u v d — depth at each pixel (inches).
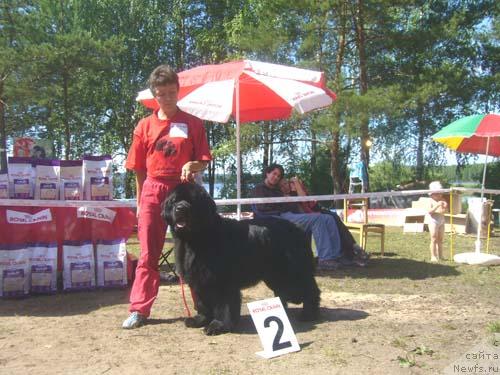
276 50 664.4
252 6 861.8
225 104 254.2
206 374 125.6
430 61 699.4
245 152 765.3
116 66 930.1
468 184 842.8
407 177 860.6
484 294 220.2
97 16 975.6
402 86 636.7
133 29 991.0
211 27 1016.2
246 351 143.6
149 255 173.5
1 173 221.0
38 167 226.1
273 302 148.3
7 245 215.3
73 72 777.6
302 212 295.9
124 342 152.6
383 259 320.2
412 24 695.1
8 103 778.8
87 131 1023.6
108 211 233.8
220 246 157.4
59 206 221.6
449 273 270.7
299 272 172.6
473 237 447.8
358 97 573.3
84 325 172.4
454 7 791.1
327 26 655.8
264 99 321.1
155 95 170.6
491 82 711.7
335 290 229.5
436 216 316.8
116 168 1047.0
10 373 127.2
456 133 289.7
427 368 128.8
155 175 172.2
